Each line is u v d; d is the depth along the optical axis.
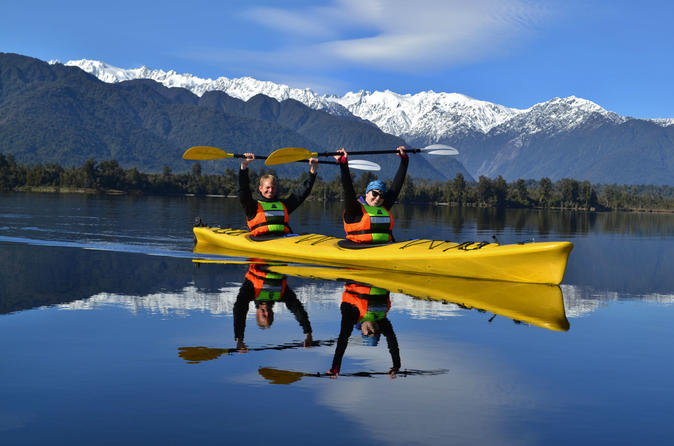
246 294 6.99
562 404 3.51
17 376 3.84
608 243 18.66
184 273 8.86
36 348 4.49
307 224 24.64
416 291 7.48
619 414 3.37
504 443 2.97
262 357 4.32
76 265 9.45
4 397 3.48
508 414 3.35
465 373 4.05
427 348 4.66
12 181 117.88
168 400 3.46
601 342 4.97
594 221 44.56
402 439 3.00
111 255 11.09
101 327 5.18
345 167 9.94
